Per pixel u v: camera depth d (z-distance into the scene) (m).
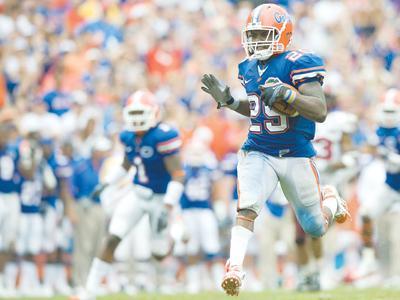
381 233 33.09
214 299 25.86
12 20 44.44
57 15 47.75
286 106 17.88
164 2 48.88
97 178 34.00
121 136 27.03
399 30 49.66
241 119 39.78
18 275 34.59
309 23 49.69
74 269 34.00
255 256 36.91
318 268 28.83
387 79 45.91
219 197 37.34
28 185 34.38
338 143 30.67
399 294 25.16
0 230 34.16
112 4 48.81
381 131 32.38
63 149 35.25
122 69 42.66
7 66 41.94
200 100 42.47
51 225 35.00
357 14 50.16
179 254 35.97
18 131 35.47
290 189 18.59
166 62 45.28
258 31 18.16
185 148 37.97
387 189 32.75
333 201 19.67
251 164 18.38
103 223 34.00
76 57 43.19
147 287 35.69
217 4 50.16
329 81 41.28
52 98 38.25
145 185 26.66
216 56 46.16
